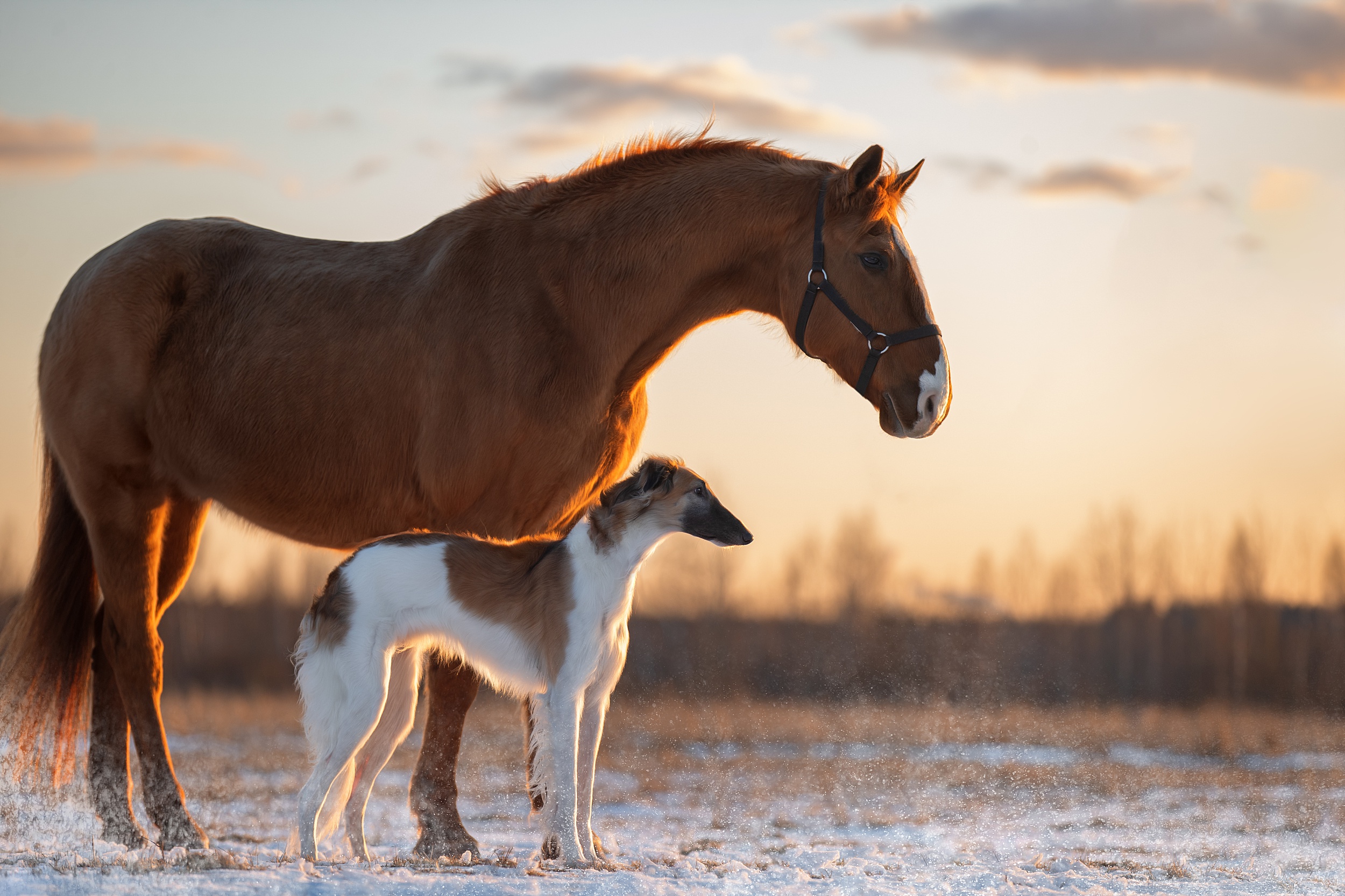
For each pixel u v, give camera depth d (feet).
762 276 27.61
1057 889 23.57
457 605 24.91
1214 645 144.36
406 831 35.35
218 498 28.60
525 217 27.76
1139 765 67.41
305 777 51.88
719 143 28.55
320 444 27.22
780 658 148.56
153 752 28.22
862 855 30.94
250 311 28.12
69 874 21.63
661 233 27.14
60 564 29.91
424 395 26.73
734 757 68.59
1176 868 28.45
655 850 29.37
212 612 178.60
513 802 45.85
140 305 28.48
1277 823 42.98
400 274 27.96
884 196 26.86
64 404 28.81
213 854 22.77
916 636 152.56
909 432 26.78
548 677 24.88
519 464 26.55
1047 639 152.76
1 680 29.66
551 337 26.61
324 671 24.56
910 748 76.48
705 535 25.12
